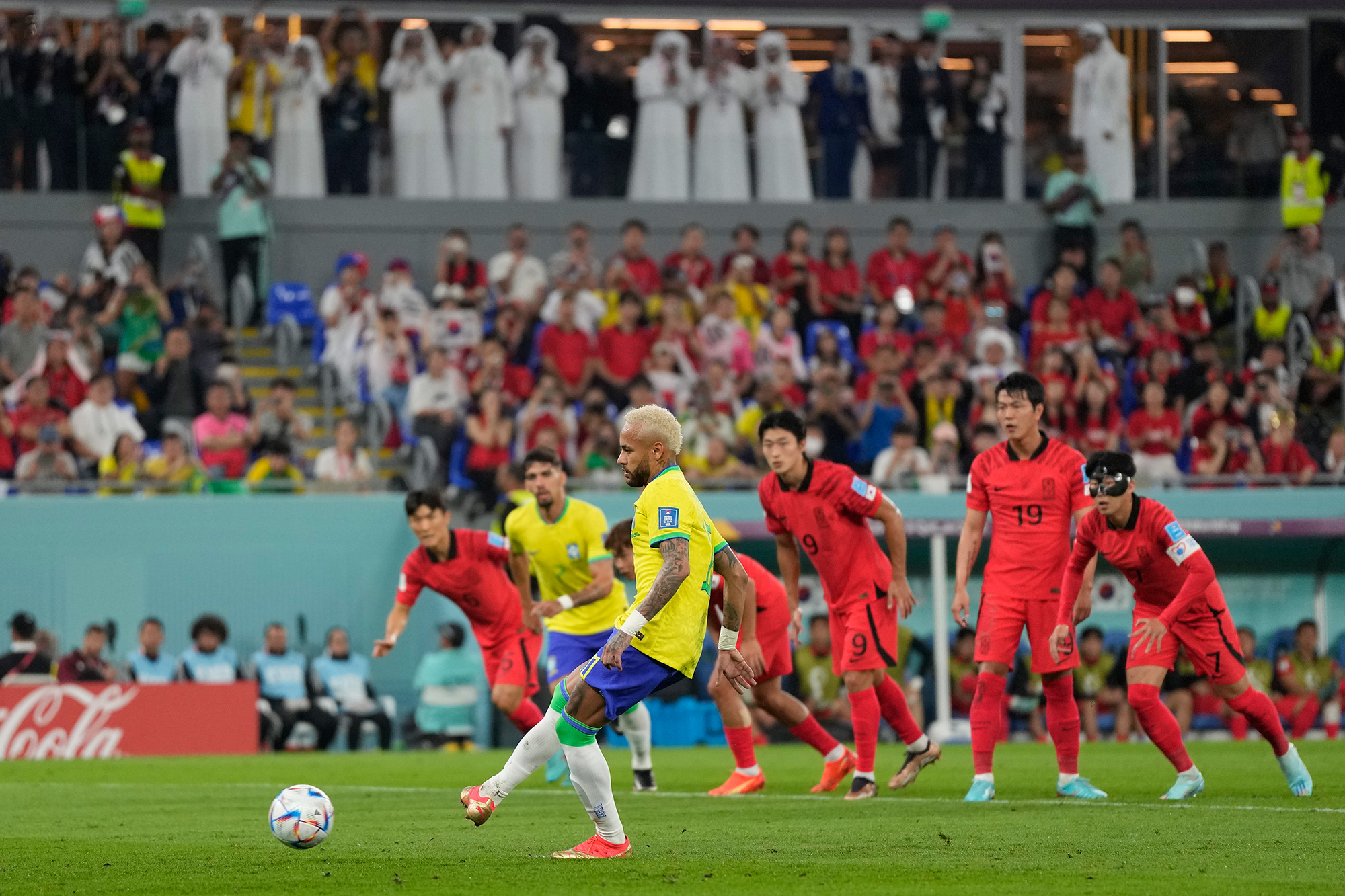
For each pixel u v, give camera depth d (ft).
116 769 161.68
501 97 278.67
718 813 99.86
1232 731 216.33
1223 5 291.79
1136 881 65.98
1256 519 219.61
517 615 130.00
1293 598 228.43
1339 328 264.93
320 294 271.69
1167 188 289.33
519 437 228.43
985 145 286.66
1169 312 265.13
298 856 77.20
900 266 263.70
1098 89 287.89
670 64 282.36
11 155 263.08
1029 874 68.08
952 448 227.61
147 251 256.52
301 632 216.95
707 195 284.00
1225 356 270.26
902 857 74.18
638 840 82.17
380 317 241.76
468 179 278.67
